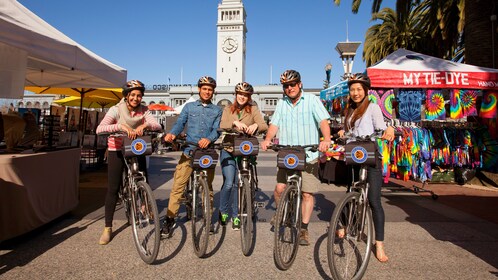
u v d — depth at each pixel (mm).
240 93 3688
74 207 4344
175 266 2711
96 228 3705
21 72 3852
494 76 5527
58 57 3732
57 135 4566
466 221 4148
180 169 3500
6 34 3041
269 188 6441
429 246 3254
